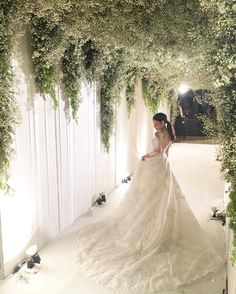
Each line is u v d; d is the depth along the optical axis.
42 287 2.86
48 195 3.64
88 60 4.14
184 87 6.99
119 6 2.73
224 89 1.99
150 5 2.67
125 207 3.86
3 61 2.46
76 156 4.23
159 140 3.73
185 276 2.96
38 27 2.93
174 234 3.46
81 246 3.53
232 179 2.00
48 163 3.60
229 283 2.57
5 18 2.37
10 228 3.00
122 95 5.72
